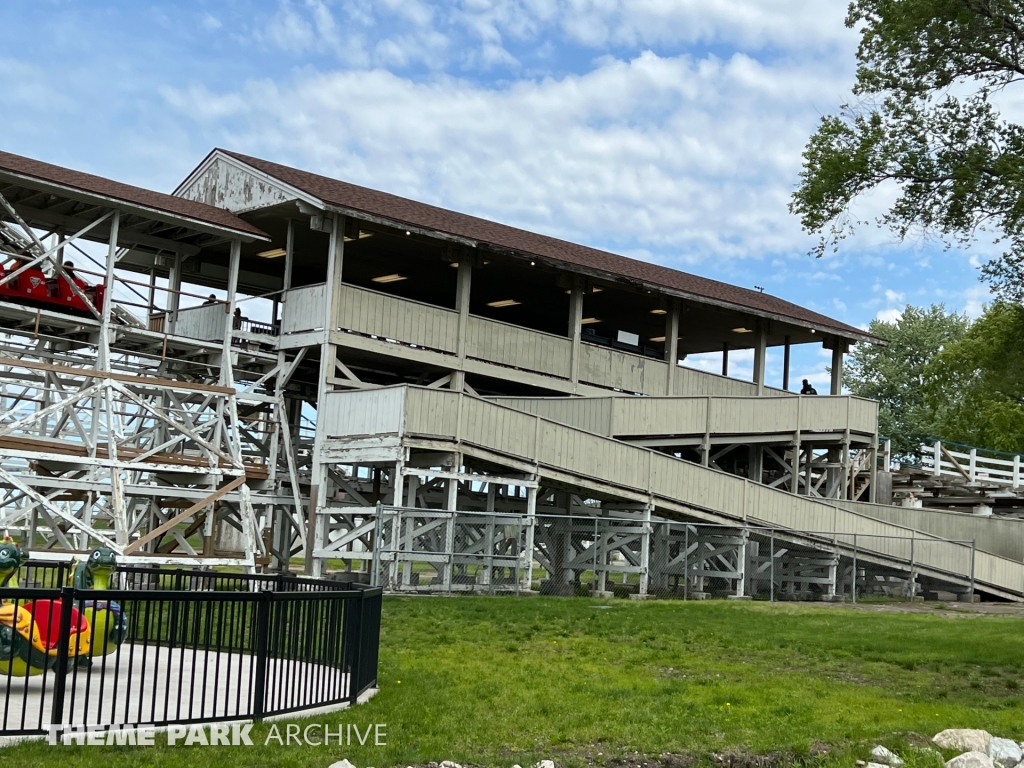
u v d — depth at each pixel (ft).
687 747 33.65
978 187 59.16
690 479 92.32
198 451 94.58
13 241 83.25
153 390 85.51
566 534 97.40
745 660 53.16
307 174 101.50
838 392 127.54
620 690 41.98
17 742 28.32
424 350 94.22
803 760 33.91
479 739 32.65
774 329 124.57
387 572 78.79
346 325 89.71
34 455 73.41
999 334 74.79
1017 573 103.40
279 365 92.79
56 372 76.89
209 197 101.35
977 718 40.27
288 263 94.43
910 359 232.12
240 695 34.96
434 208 112.16
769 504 95.50
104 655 33.30
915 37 59.36
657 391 110.73
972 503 130.31
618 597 89.56
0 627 36.24
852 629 65.87
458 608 68.13
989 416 148.46
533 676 44.96
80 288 84.74
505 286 119.96
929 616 78.33
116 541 73.00
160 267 103.65
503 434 84.48
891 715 40.09
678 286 111.24
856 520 98.12
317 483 86.63
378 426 82.33
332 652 35.47
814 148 63.46
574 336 104.27
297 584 45.83
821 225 63.26
